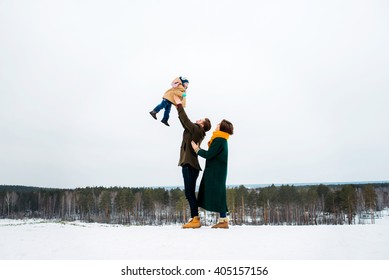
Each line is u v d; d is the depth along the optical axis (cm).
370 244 339
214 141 510
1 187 12100
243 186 6331
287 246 336
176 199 6738
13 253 318
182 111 518
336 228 486
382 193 7956
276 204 6300
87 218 7031
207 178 513
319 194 6725
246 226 552
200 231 461
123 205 6450
